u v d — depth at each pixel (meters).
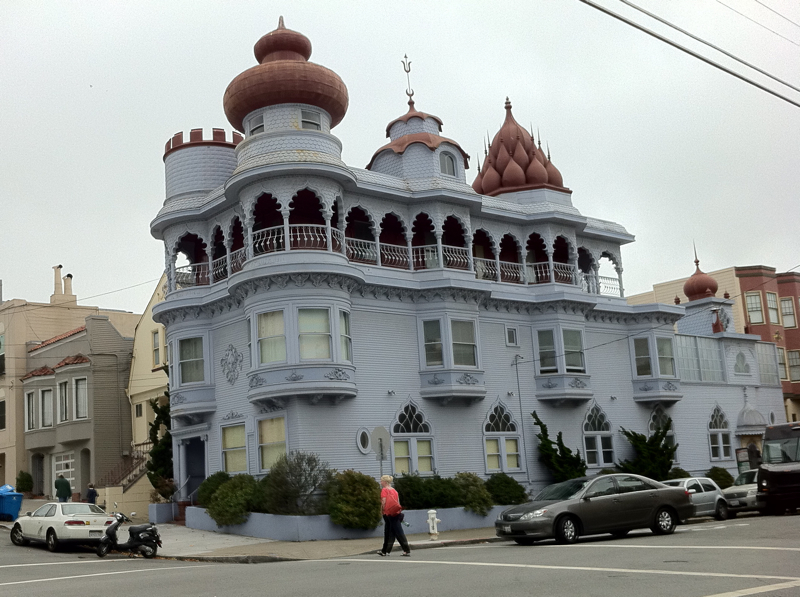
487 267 34.72
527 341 34.75
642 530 23.81
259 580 14.79
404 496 28.02
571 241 36.66
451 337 31.16
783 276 55.69
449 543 23.88
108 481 37.16
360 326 29.67
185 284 33.91
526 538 20.62
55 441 42.53
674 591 11.01
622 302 38.94
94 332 41.81
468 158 34.84
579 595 11.00
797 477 28.06
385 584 13.09
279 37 30.50
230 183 28.91
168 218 32.16
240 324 30.31
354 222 31.89
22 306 46.47
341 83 30.52
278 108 29.67
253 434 29.09
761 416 43.91
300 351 27.44
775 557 14.23
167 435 34.41
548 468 33.78
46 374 43.59
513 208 35.28
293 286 27.78
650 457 35.62
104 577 16.73
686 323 48.22
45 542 24.44
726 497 29.83
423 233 33.78
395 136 35.53
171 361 32.25
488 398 32.72
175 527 30.28
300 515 25.53
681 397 38.81
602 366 37.25
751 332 53.75
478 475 31.56
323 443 27.73
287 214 28.36
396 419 29.84
